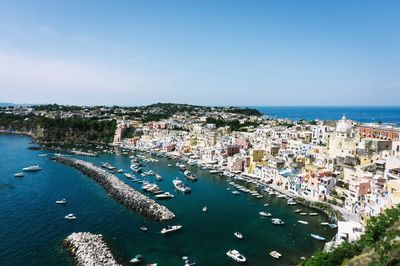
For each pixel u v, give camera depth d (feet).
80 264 351.46
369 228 309.01
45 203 550.77
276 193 630.33
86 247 380.78
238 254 379.76
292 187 638.12
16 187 645.92
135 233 438.40
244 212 531.50
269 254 388.57
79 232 426.10
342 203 538.88
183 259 372.99
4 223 464.24
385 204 433.48
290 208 553.64
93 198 579.89
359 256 283.38
